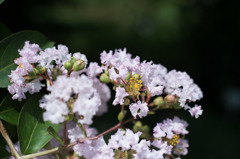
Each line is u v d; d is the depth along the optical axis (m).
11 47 0.35
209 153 1.13
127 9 2.52
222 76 1.46
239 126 1.28
